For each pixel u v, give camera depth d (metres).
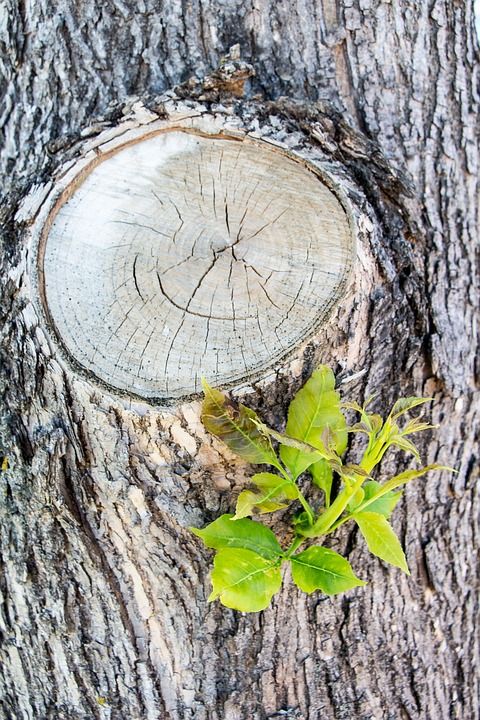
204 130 1.13
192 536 1.13
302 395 1.08
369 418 1.10
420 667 1.25
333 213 1.11
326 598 1.19
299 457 1.08
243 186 1.12
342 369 1.11
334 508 1.09
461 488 1.25
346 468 1.05
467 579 1.27
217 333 1.08
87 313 1.09
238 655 1.17
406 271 1.15
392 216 1.16
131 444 1.09
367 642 1.21
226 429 1.06
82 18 1.20
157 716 1.18
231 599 1.07
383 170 1.16
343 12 1.20
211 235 1.10
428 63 1.23
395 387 1.17
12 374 1.10
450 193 1.23
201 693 1.18
